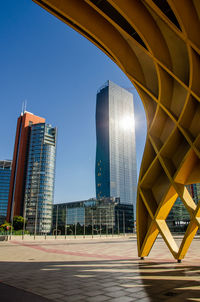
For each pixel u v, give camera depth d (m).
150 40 12.93
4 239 53.72
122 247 30.84
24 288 8.11
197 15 11.67
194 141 12.81
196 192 118.31
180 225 126.50
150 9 12.98
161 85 14.57
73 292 7.54
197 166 13.58
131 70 15.64
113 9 13.79
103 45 14.41
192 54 11.92
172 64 13.84
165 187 14.91
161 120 15.91
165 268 11.95
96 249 27.36
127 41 15.73
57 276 10.26
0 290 7.84
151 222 14.46
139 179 15.42
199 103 13.86
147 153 15.73
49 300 6.66
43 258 17.72
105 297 6.93
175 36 13.77
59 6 12.20
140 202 15.51
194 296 6.91
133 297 6.89
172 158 14.94
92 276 10.17
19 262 15.36
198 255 18.94
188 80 13.58
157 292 7.39
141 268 12.09
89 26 13.44
